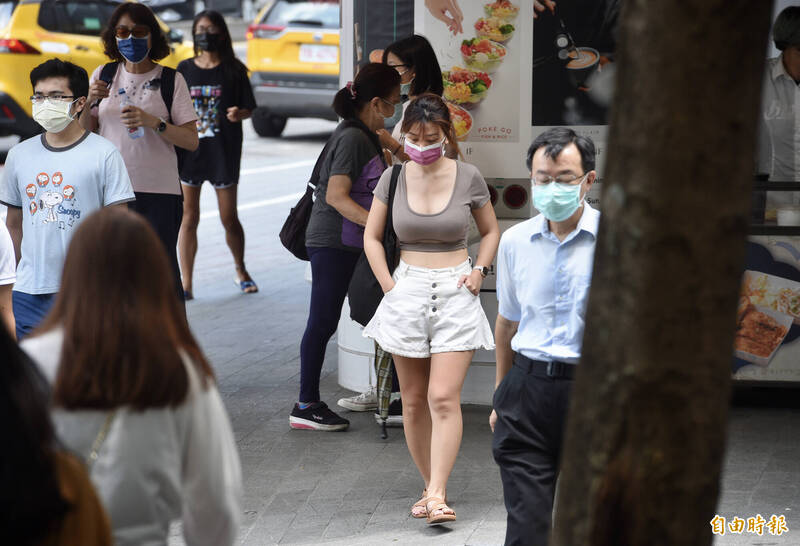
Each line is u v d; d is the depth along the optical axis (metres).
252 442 11.48
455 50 11.97
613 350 3.90
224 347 15.52
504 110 11.99
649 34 3.65
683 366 3.83
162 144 12.84
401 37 12.30
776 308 12.15
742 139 3.67
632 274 3.79
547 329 7.03
